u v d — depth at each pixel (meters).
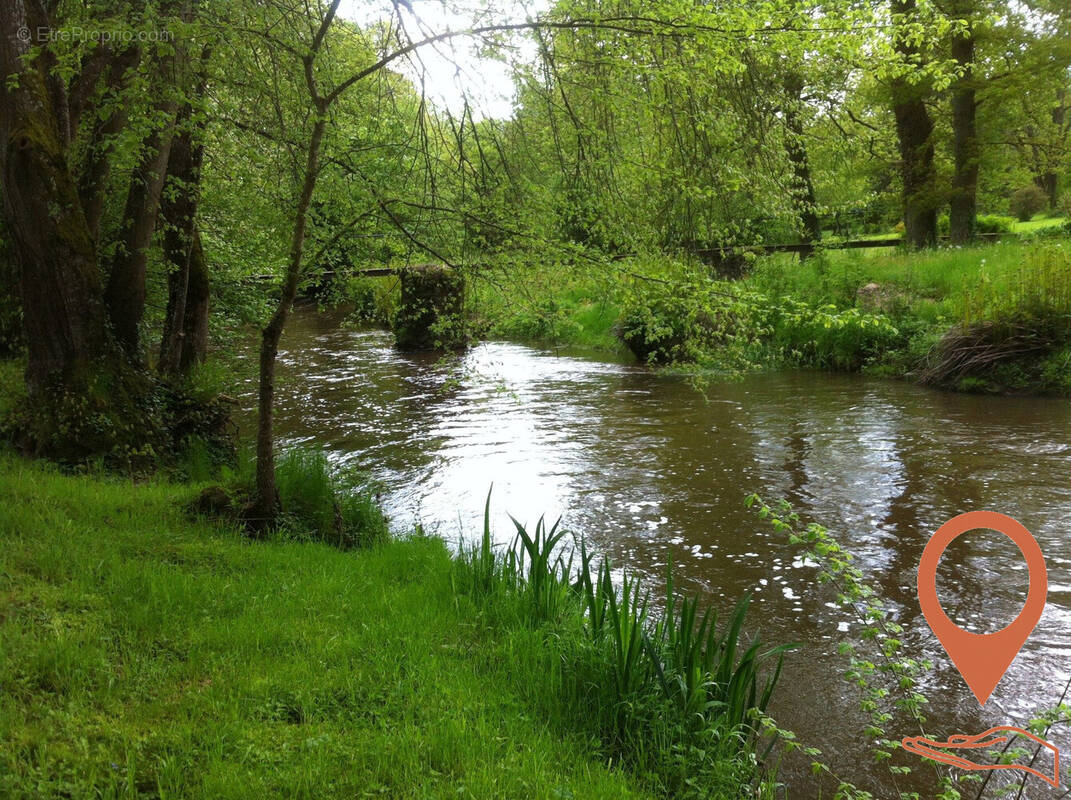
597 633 4.46
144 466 7.98
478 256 6.29
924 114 23.64
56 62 7.98
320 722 3.48
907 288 16.73
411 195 6.40
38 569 4.60
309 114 6.53
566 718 3.91
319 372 18.34
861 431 10.92
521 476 9.55
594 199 6.02
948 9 20.11
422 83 5.96
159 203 9.72
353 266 8.30
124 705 3.40
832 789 3.78
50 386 7.89
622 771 3.47
